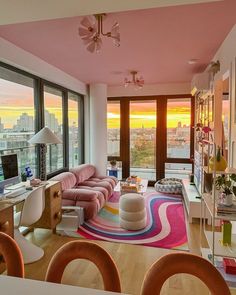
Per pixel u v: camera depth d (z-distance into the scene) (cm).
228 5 214
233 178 200
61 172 483
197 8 219
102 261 109
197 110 522
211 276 98
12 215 247
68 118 522
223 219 197
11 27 254
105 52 341
